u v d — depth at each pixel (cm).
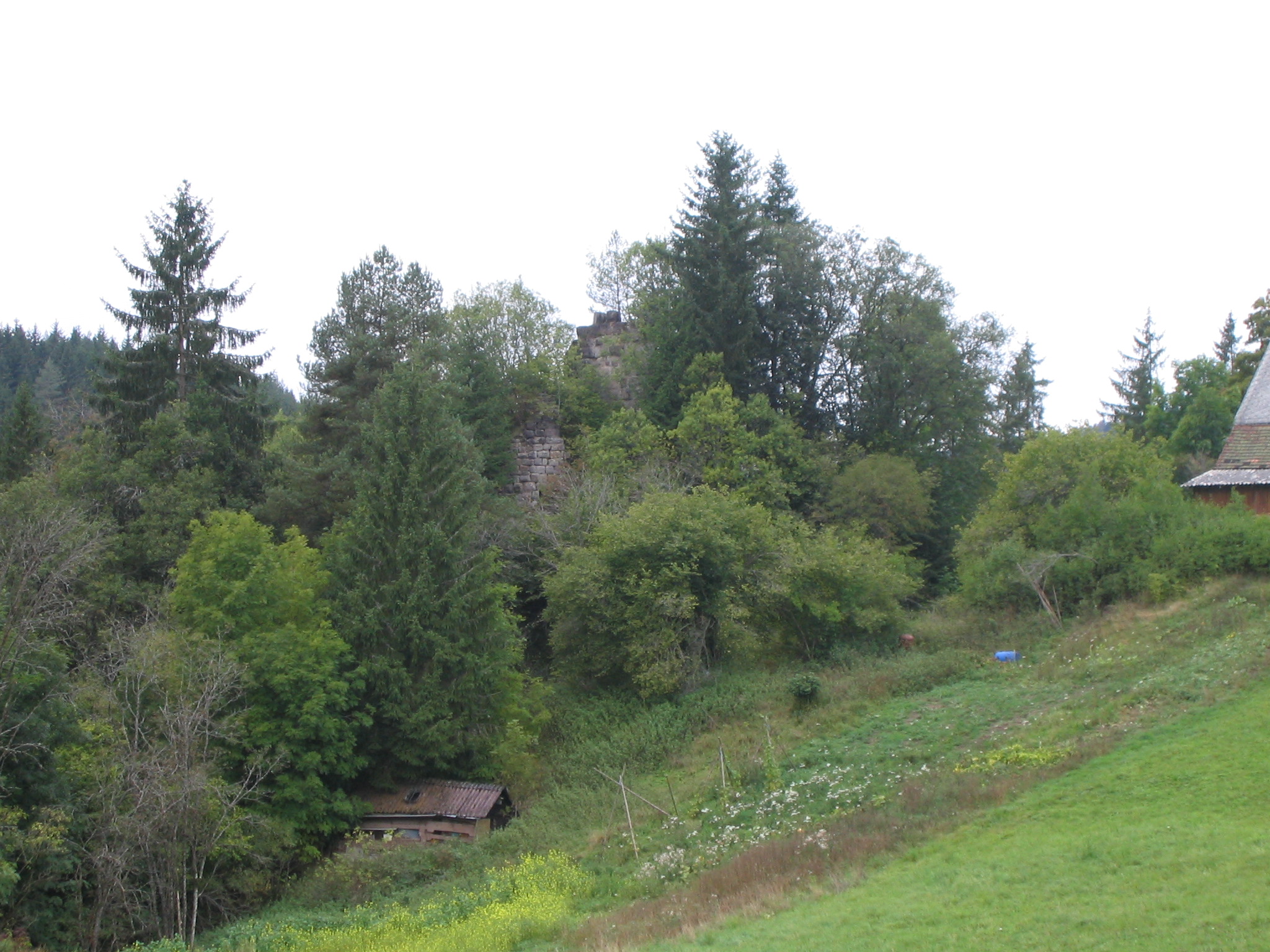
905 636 3195
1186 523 2952
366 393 3791
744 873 1636
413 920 1789
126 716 2123
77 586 2828
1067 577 3069
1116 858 1277
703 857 1867
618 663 3172
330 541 3008
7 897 1620
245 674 2289
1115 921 1070
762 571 3188
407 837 2444
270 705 2434
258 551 2712
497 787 2541
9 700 1770
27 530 2027
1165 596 2805
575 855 2112
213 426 3712
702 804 2219
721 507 3312
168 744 2002
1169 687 2055
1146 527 3012
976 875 1329
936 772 1972
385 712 2605
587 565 3180
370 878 2175
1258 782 1460
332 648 2569
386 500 2820
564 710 3083
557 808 2486
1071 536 3150
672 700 3025
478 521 3400
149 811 1866
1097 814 1492
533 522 3716
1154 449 3788
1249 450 3186
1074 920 1098
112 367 3803
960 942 1103
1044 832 1458
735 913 1432
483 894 1886
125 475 3347
